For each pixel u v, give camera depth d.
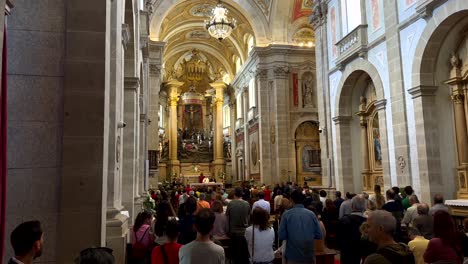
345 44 13.85
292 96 23.34
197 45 33.44
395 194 7.98
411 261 2.41
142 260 5.49
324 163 15.62
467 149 9.45
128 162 9.34
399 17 10.84
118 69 5.93
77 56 4.23
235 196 7.38
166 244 3.70
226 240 6.97
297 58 23.64
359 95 14.48
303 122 23.36
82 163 4.09
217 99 34.53
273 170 23.00
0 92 2.29
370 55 12.46
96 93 4.21
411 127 10.31
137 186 10.80
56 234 3.96
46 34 4.21
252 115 25.52
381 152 11.91
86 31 4.29
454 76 9.71
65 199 4.00
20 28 4.17
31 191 3.97
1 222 2.46
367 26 12.71
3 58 2.54
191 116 36.09
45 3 4.26
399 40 10.81
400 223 7.12
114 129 5.49
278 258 5.67
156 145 23.23
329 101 15.46
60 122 4.13
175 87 35.03
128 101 9.56
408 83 10.45
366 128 14.08
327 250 6.09
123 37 6.92
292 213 4.72
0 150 2.48
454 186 9.71
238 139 31.14
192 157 34.91
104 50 4.30
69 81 4.18
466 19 8.99
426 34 9.62
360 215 6.05
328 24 15.77
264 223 5.00
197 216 3.41
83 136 4.13
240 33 28.39
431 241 3.16
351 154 14.45
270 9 23.67
